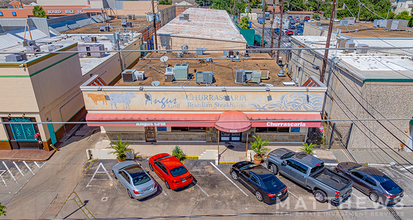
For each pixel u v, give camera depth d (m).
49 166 18.97
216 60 28.25
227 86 18.83
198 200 15.66
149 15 34.06
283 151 18.92
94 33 39.84
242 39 33.41
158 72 23.91
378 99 18.97
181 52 29.89
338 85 22.25
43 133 20.17
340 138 21.77
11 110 19.25
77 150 21.00
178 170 16.48
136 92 19.05
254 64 26.97
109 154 19.77
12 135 20.64
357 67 21.30
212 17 57.03
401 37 28.12
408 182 17.11
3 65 17.94
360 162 19.19
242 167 17.17
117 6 69.69
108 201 15.57
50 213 14.68
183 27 40.16
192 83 20.94
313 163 16.27
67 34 39.12
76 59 24.66
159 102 19.33
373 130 19.94
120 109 19.52
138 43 39.59
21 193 16.27
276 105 19.30
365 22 44.00
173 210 14.88
